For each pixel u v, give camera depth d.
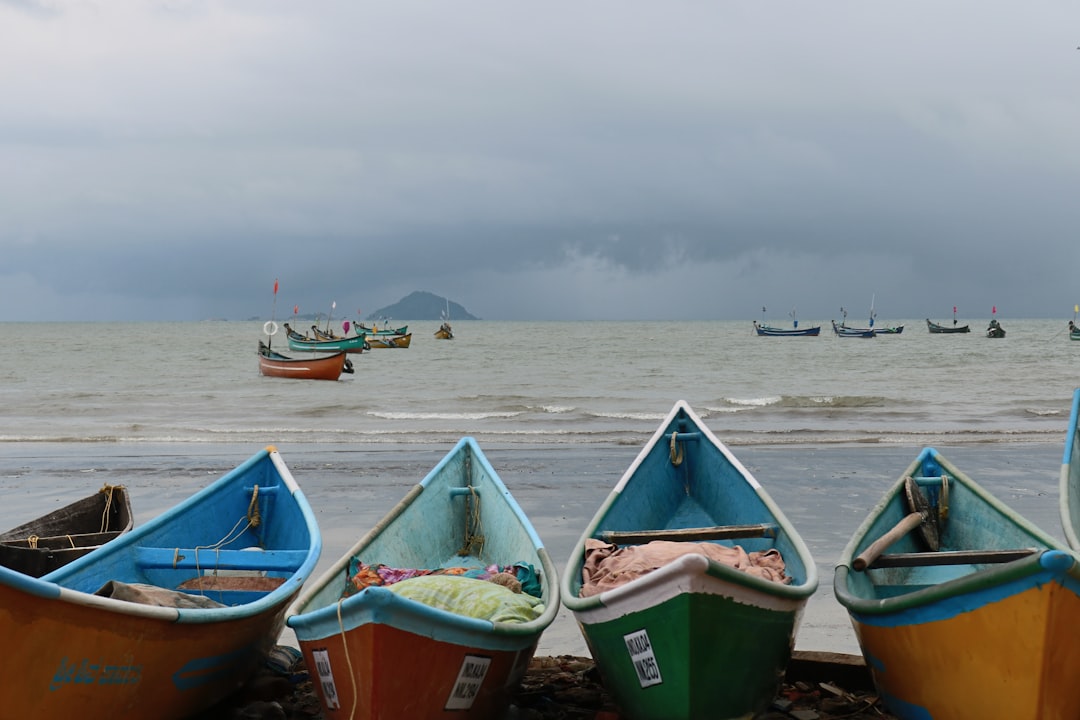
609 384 37.97
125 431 22.73
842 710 6.66
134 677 5.58
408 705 5.45
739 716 6.05
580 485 14.60
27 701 5.09
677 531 7.50
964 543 7.96
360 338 57.53
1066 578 5.04
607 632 5.86
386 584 6.87
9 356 64.62
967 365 50.53
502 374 44.44
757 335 116.38
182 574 7.77
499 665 5.97
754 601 5.68
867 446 19.23
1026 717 5.34
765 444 19.62
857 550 7.09
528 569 7.40
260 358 42.56
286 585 6.74
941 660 5.65
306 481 15.16
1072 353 65.69
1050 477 14.98
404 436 21.59
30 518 12.67
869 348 76.69
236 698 6.94
